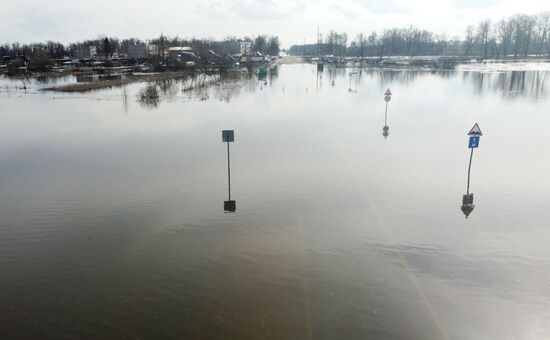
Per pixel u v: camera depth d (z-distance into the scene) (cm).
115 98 4331
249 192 1366
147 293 812
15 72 8331
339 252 966
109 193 1380
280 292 809
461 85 5200
